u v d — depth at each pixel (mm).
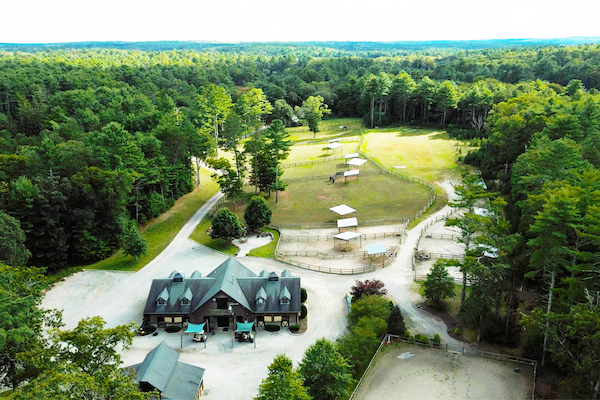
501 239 56438
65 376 31719
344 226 87062
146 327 63219
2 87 160375
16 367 44781
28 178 85438
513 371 51812
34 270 53688
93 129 126312
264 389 40375
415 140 158500
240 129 123938
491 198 98562
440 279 64312
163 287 65562
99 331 39938
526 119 106562
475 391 48625
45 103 155250
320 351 47781
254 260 82062
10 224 66688
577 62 198125
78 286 74500
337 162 137500
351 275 75938
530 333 56531
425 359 54312
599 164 78875
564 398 47062
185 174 117875
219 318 63781
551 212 49531
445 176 120562
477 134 154875
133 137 105062
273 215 102250
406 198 107000
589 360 38875
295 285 65688
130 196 95125
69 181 82438
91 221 82375
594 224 50625
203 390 51219
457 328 59875
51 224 77625
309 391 46438
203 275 76750
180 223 100125
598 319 38031
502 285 55625
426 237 87625
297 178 124938
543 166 74875
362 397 48062
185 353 58219
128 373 45531
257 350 58750
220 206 108375
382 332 58219
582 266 48875
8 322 41219
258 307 63781
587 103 98000
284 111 198875
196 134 119938
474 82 194000
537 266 52969
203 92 183625
